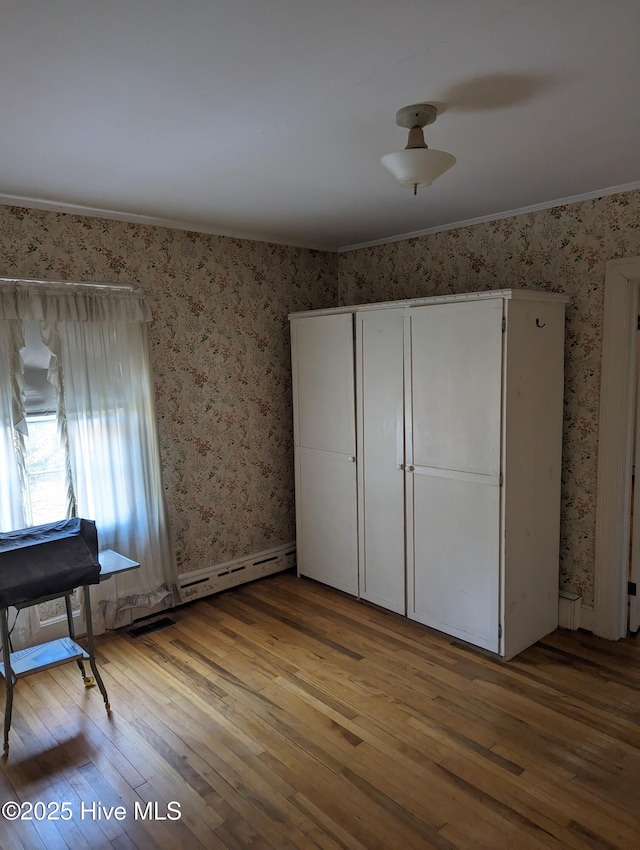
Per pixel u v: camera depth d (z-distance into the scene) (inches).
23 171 102.3
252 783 89.0
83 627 135.8
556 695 110.0
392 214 138.6
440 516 130.6
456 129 86.5
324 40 60.5
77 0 52.0
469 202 129.0
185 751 96.7
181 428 150.9
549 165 104.5
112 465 135.6
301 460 165.3
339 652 127.7
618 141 92.4
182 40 59.8
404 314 132.3
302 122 82.6
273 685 115.5
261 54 63.2
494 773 89.9
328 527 160.4
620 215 120.6
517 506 120.6
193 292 150.2
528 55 64.4
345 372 148.3
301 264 174.4
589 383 129.2
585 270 127.1
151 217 137.9
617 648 127.3
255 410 166.4
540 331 121.4
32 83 68.9
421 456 132.6
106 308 132.8
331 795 86.2
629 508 130.2
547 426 126.3
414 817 81.7
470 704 107.7
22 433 121.5
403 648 128.6
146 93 72.4
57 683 118.4
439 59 65.1
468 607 127.8
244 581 167.6
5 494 120.5
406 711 106.0
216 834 79.8
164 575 147.6
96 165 99.9
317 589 163.5
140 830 81.0
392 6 54.3
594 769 90.5
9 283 119.8
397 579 143.1
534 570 127.5
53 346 125.3
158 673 121.0
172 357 147.5
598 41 61.4
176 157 96.5
